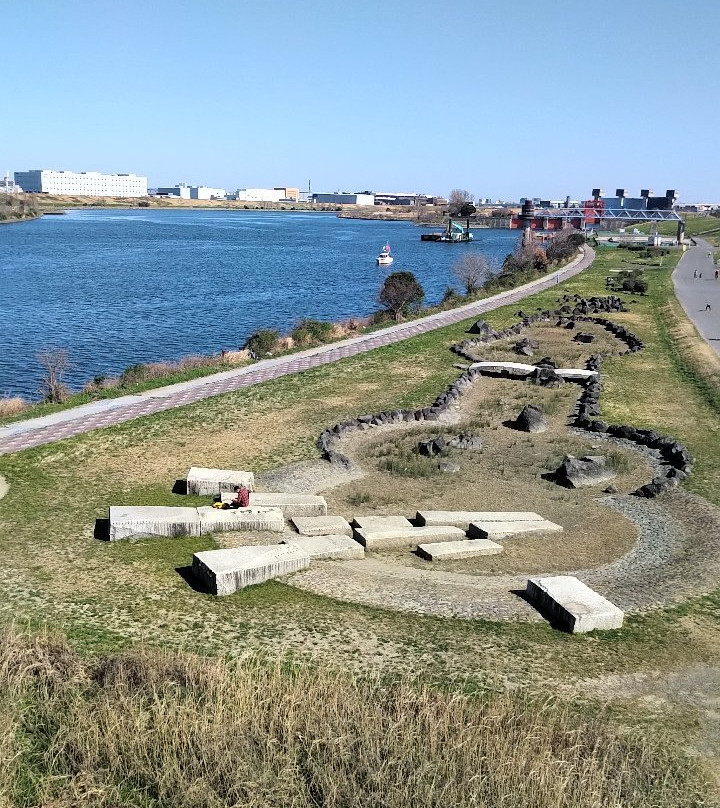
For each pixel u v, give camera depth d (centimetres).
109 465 2381
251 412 2992
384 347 4259
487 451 2641
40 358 3772
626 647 1438
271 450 2562
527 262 8312
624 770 1048
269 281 8544
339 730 1085
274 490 2205
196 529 1884
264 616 1492
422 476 2381
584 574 1762
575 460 2384
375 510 2111
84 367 4372
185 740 1057
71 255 10969
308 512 2027
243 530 1919
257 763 1032
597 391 3359
